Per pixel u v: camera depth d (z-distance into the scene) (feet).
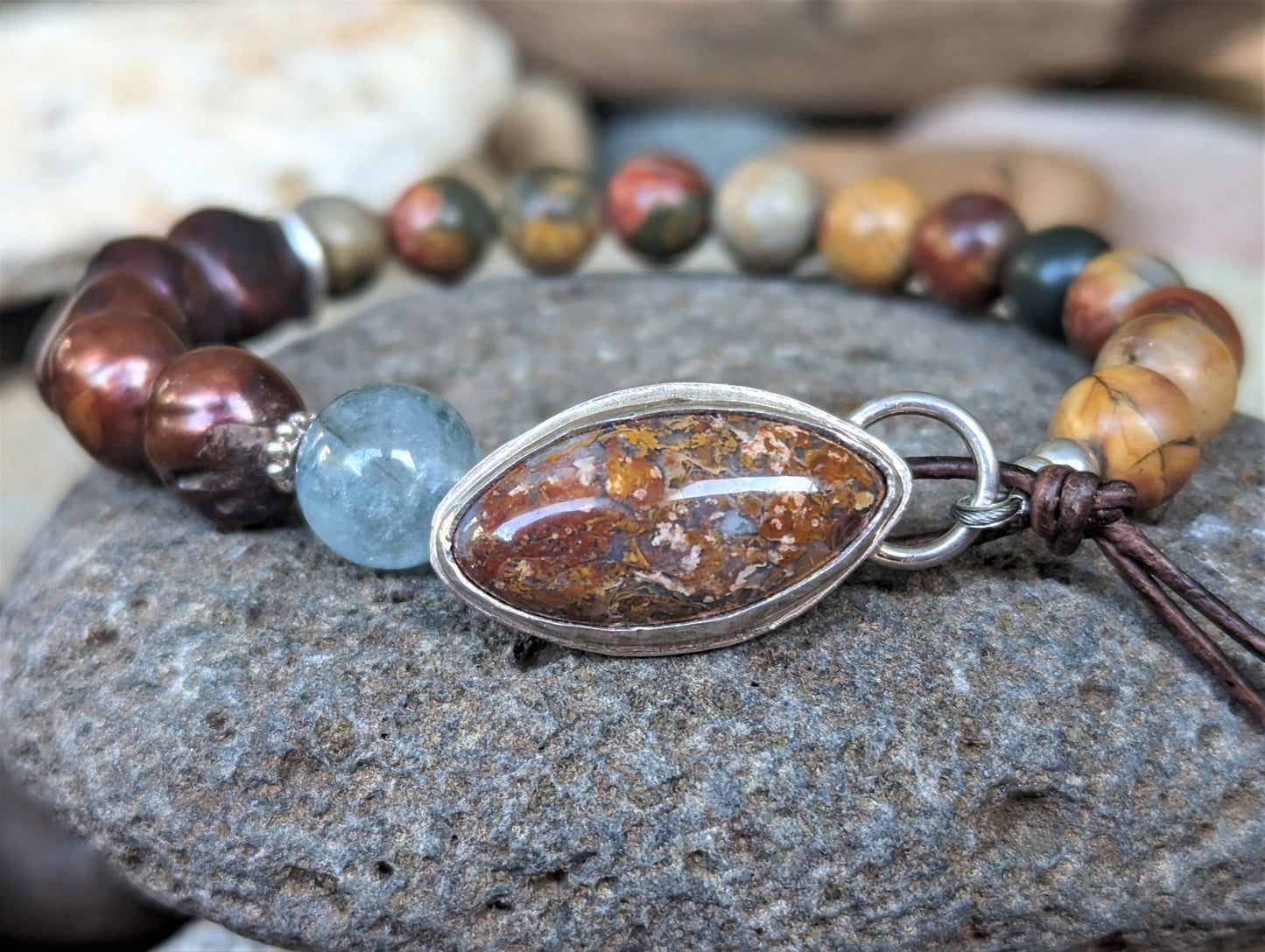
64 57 0.41
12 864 0.24
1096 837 0.16
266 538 0.21
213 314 0.25
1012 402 0.24
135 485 0.23
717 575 0.17
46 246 0.36
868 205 0.28
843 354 0.26
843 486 0.17
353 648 0.18
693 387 0.17
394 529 0.19
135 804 0.17
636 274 0.31
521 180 0.30
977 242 0.26
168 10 0.44
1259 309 0.41
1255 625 0.18
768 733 0.17
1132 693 0.17
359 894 0.16
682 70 0.54
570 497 0.17
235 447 0.19
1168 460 0.19
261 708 0.17
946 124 0.51
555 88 0.53
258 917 0.17
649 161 0.30
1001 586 0.19
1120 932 0.16
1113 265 0.24
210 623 0.19
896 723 0.17
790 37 0.51
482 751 0.17
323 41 0.42
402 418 0.19
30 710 0.18
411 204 0.29
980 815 0.16
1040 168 0.43
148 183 0.38
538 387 0.25
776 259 0.30
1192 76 0.55
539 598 0.17
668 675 0.18
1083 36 0.50
